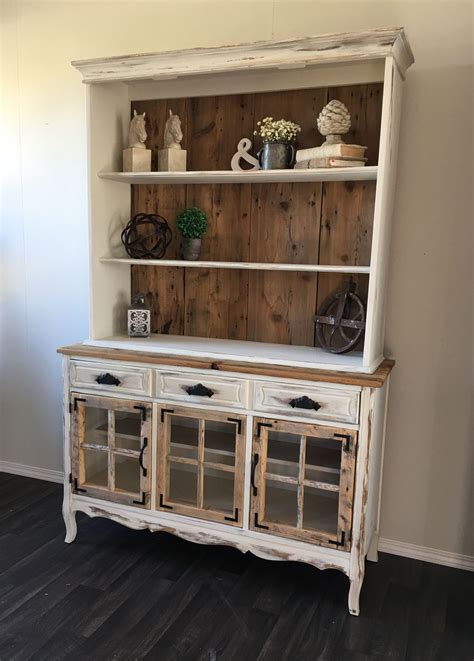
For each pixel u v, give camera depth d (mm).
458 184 2232
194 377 2184
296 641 1914
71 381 2396
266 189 2475
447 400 2348
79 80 2740
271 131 2221
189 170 2588
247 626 1980
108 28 2670
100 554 2420
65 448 2451
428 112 2234
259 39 2436
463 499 2367
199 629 1956
